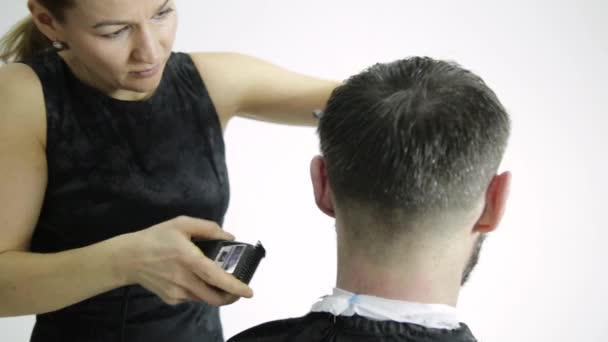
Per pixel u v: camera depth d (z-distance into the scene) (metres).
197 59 1.08
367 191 0.64
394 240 0.66
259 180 2.00
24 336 1.89
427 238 0.65
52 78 0.95
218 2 2.07
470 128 0.61
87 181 0.98
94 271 0.85
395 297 0.69
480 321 1.88
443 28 2.04
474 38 2.03
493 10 2.04
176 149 1.03
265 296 1.97
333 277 1.96
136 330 1.08
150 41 0.85
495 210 0.66
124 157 1.00
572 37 2.01
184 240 0.83
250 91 1.12
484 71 2.00
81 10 0.80
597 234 1.92
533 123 1.97
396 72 0.66
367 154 0.62
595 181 1.93
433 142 0.61
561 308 1.88
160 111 1.02
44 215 1.01
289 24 2.06
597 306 1.88
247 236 1.97
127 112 0.99
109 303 1.06
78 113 0.96
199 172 1.05
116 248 0.84
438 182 0.62
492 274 1.92
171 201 1.03
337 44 2.05
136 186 1.01
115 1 0.79
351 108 0.64
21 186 0.92
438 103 0.62
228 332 1.96
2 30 1.96
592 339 1.86
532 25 2.02
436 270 0.68
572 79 1.99
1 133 0.90
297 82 1.14
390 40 2.04
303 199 2.00
